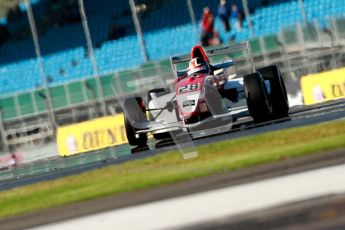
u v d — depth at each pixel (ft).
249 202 71.77
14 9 372.17
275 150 108.37
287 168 89.45
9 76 352.90
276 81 140.87
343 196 66.08
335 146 100.32
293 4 309.42
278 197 71.41
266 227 59.62
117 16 350.43
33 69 350.64
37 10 368.89
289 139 117.19
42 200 107.96
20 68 353.31
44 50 354.54
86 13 359.05
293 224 58.85
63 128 189.88
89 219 81.35
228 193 80.18
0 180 159.22
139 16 344.90
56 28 359.46
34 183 134.62
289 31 221.87
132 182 105.40
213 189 85.30
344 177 75.25
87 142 186.39
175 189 91.61
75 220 82.58
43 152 224.12
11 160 211.00
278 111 141.38
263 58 223.51
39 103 239.30
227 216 66.90
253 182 84.33
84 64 342.03
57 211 93.45
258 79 130.62
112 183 109.29
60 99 238.27
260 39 224.12
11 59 357.41
